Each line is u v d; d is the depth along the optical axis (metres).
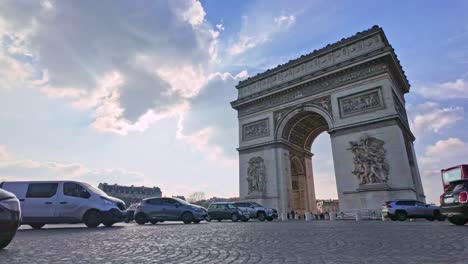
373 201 43.75
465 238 13.52
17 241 14.32
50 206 24.12
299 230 20.33
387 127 45.25
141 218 32.72
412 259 9.08
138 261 9.23
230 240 14.40
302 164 65.62
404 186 41.91
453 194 21.78
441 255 9.66
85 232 19.55
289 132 61.00
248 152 62.28
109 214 25.00
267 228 22.73
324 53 56.03
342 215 46.19
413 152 54.19
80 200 24.66
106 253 10.70
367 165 45.50
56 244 13.16
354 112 49.25
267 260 9.23
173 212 32.59
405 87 57.28
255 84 66.38
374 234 16.62
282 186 55.75
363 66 49.78
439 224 24.31
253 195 57.84
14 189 24.50
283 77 61.69
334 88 52.75
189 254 10.42
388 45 49.31
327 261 8.97
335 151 49.88
